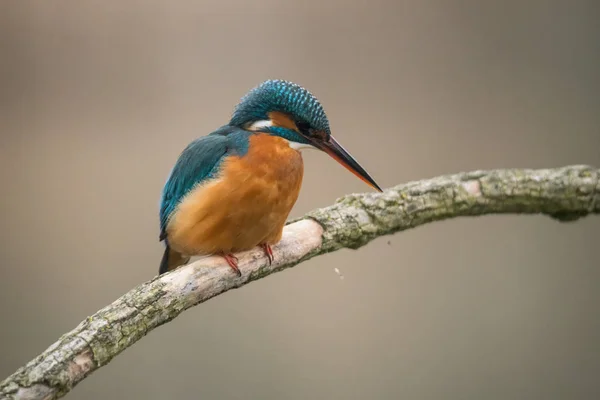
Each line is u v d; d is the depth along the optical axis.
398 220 7.48
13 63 12.42
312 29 12.79
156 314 5.72
